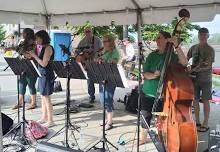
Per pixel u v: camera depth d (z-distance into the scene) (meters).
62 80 11.44
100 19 7.68
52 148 2.98
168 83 3.98
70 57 4.70
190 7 6.36
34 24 8.03
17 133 5.16
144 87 4.54
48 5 7.43
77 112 6.93
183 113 3.94
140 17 7.04
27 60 4.79
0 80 11.69
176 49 4.03
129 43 10.18
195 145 3.88
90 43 6.82
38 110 6.96
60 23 8.24
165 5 6.58
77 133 5.42
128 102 7.09
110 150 4.65
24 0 6.89
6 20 7.52
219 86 8.27
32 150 4.61
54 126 5.80
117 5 7.06
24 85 6.71
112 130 5.65
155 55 4.41
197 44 5.52
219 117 6.65
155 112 4.21
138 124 4.17
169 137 3.97
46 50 5.39
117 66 3.92
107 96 5.61
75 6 7.39
